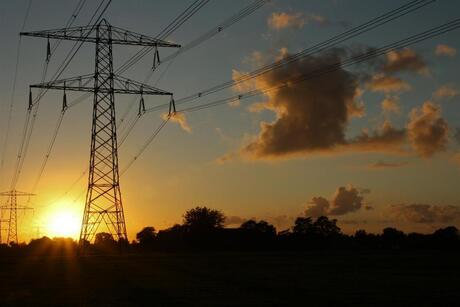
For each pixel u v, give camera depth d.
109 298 44.62
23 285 57.69
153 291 49.59
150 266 86.62
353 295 46.41
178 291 49.59
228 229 199.00
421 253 156.50
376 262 101.62
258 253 155.38
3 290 53.19
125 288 52.44
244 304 40.66
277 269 80.88
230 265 91.00
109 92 78.88
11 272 77.06
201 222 193.50
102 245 132.62
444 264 94.12
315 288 52.25
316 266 88.81
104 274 70.56
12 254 142.62
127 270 77.69
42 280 63.03
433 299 43.84
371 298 44.41
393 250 191.62
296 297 45.06
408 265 92.12
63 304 41.47
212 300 43.03
